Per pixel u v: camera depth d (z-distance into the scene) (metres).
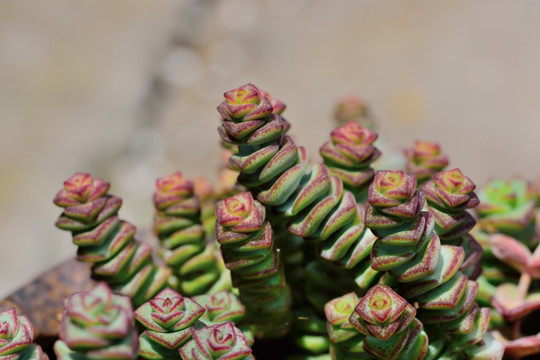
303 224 0.38
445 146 1.67
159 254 0.42
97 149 1.66
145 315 0.37
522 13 1.93
